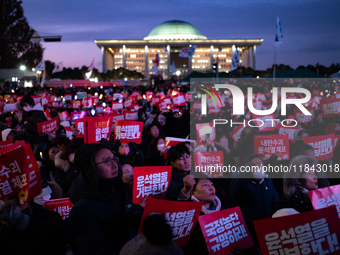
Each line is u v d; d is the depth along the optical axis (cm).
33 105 725
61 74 12056
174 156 434
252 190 452
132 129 657
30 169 302
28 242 272
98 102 1806
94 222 271
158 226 181
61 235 286
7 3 7581
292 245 266
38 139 679
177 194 357
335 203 317
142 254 178
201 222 311
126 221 299
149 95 2386
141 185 331
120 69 11975
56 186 414
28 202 309
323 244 268
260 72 9906
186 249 329
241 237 321
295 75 3519
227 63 16788
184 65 16788
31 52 7944
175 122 1121
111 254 259
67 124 988
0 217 260
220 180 594
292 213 295
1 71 7425
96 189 284
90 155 285
